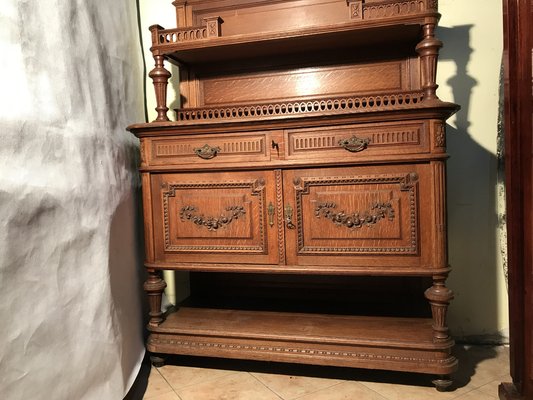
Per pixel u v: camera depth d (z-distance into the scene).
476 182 1.70
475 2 1.65
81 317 1.20
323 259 1.40
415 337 1.37
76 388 1.15
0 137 1.00
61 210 1.16
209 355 1.47
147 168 1.50
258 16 1.74
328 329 1.46
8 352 0.97
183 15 1.80
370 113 1.30
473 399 1.30
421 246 1.32
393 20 1.40
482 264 1.71
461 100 1.68
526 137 1.12
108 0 1.59
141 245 1.65
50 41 1.22
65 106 1.24
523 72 1.12
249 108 1.55
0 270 0.96
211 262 1.48
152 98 1.94
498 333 1.71
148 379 1.49
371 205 1.35
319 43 1.62
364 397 1.33
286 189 1.41
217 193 1.47
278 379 1.46
